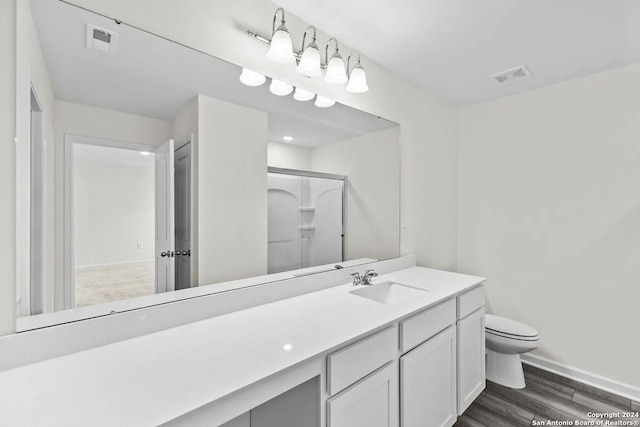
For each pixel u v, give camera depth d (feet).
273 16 5.10
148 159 3.93
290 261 5.46
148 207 3.91
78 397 2.38
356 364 3.57
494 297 8.85
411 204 7.93
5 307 2.88
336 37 5.99
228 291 4.48
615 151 6.91
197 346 3.29
